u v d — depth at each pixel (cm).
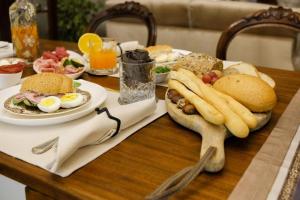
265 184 66
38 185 68
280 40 258
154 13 295
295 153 77
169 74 115
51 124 88
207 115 79
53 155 74
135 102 95
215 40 281
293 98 109
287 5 374
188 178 62
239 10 259
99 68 130
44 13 394
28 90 96
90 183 66
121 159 74
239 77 91
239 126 76
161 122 91
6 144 79
